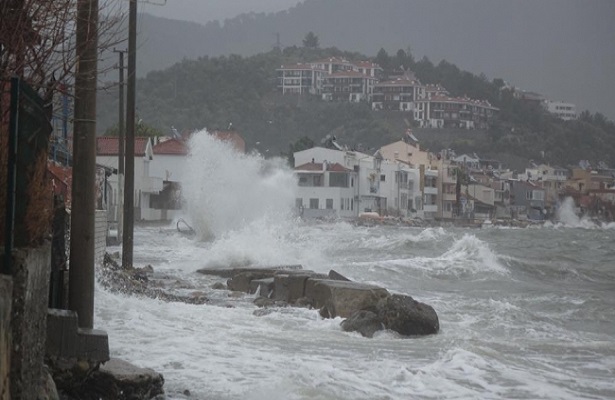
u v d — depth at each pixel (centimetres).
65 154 3903
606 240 11650
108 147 10562
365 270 5259
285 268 4716
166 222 13275
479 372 2147
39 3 1633
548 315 3644
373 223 18525
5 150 1255
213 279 4550
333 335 2681
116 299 2997
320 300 3256
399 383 1966
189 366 1992
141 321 2608
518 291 4603
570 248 9362
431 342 2647
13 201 1172
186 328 2581
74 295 1783
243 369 1994
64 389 1548
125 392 1605
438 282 5003
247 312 3103
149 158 13638
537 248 9125
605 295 4412
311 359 2209
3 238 1233
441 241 7956
